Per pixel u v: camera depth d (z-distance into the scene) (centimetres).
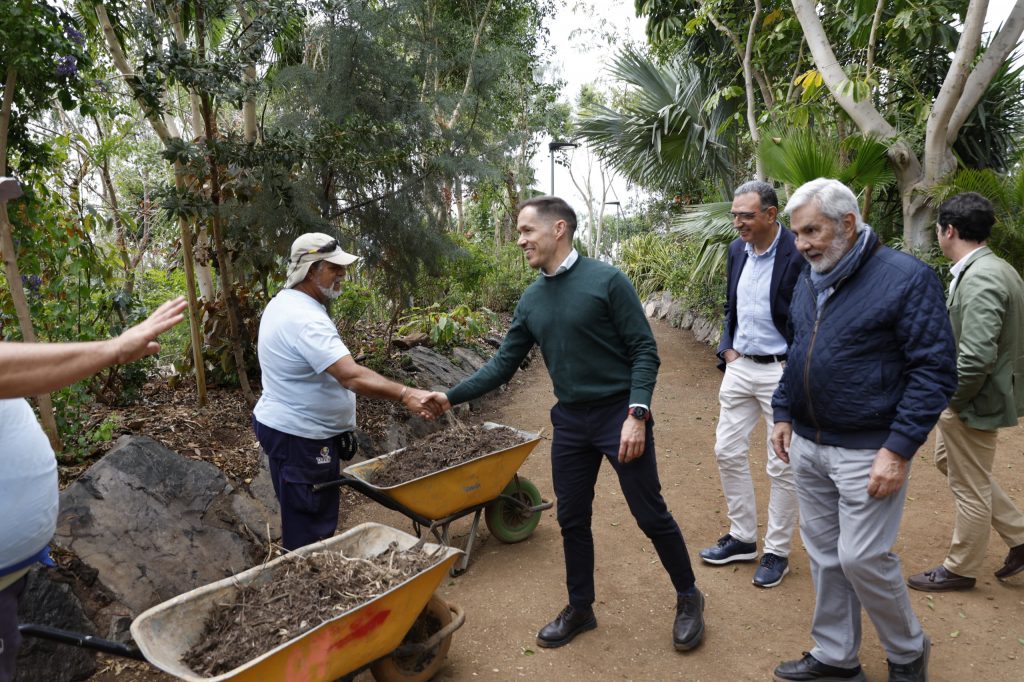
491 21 1099
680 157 1127
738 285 358
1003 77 782
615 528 435
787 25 769
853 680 271
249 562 370
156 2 470
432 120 631
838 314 240
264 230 507
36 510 171
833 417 242
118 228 724
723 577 366
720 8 891
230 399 530
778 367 345
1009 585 347
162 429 455
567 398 293
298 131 567
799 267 333
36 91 394
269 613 226
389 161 577
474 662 301
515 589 362
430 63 639
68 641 191
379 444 550
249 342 554
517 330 311
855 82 663
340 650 227
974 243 314
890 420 234
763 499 482
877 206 836
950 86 652
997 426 313
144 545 336
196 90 452
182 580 333
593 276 282
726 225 828
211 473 405
